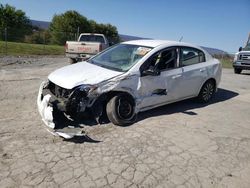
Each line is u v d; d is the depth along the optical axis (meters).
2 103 5.82
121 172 3.38
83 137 4.29
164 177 3.34
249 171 3.62
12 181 3.07
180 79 5.81
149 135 4.55
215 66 6.80
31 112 5.33
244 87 9.90
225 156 4.00
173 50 5.75
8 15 42.50
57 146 3.95
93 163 3.55
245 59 14.56
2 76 8.92
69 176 3.23
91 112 4.64
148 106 5.33
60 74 4.82
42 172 3.27
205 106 6.66
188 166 3.64
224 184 3.29
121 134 4.51
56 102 4.29
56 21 49.66
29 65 12.84
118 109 4.77
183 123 5.26
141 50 5.44
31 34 32.38
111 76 4.69
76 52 13.12
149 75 5.13
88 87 4.39
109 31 57.09
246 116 6.05
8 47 21.19
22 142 4.00
